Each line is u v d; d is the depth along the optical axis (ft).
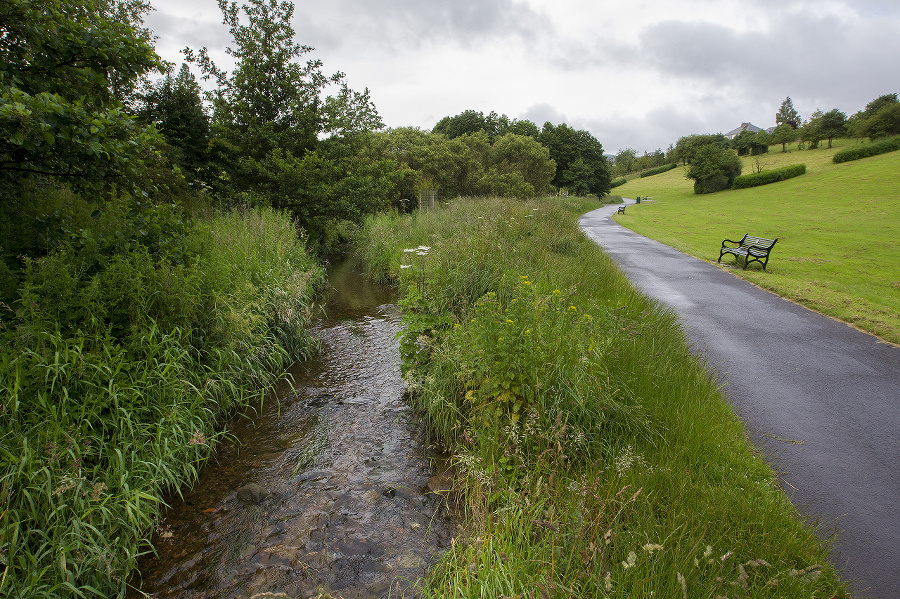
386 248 43.60
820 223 86.12
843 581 8.86
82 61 16.40
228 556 10.41
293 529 11.29
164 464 11.71
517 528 9.85
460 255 25.88
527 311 14.61
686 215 114.83
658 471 11.19
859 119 285.23
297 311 23.75
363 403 17.92
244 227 29.86
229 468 13.73
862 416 15.56
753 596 7.88
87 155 14.16
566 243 40.19
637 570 8.20
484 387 13.21
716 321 26.30
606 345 15.46
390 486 12.96
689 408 13.97
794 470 12.50
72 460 10.26
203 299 17.42
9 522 8.93
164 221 18.26
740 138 313.73
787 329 24.97
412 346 18.06
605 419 12.89
